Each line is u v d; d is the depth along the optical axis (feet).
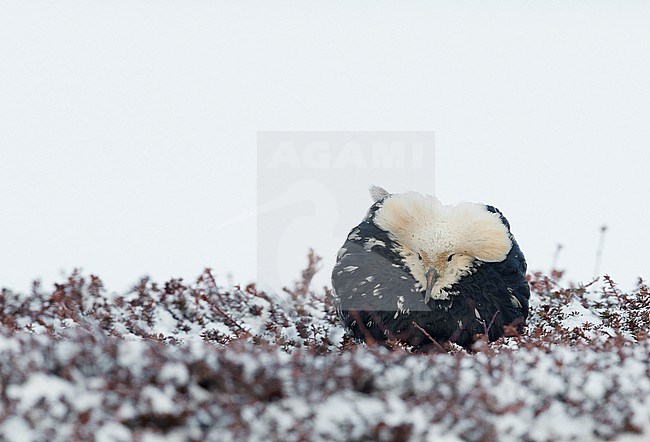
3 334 89.76
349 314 133.18
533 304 156.15
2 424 71.82
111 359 80.53
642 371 92.12
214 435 72.74
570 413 83.41
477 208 133.08
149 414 73.41
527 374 89.25
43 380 76.89
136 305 152.56
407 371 86.38
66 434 71.36
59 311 142.61
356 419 76.64
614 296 159.94
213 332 138.62
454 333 130.11
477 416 78.84
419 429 75.31
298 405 78.07
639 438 81.66
